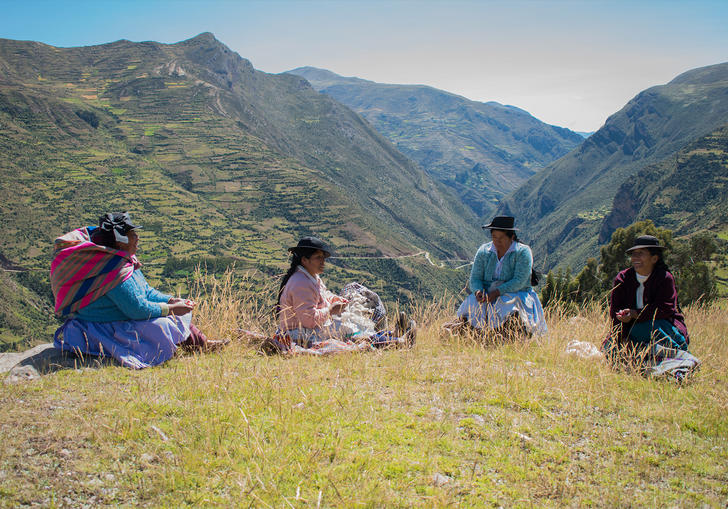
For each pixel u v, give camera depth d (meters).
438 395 4.35
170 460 3.00
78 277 5.00
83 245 4.93
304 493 2.71
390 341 6.21
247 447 3.17
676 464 3.29
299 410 3.79
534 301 7.03
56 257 5.00
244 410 3.76
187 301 5.65
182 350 5.54
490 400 4.25
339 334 6.22
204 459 3.02
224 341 5.90
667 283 5.87
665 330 5.82
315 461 3.02
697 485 3.04
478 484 2.91
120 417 3.50
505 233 7.04
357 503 2.59
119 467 2.92
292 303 6.07
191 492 2.70
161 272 141.88
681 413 4.16
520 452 3.34
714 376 5.50
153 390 4.13
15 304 124.31
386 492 2.73
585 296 18.34
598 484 3.00
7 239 182.50
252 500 2.59
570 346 6.42
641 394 4.69
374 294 7.54
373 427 3.62
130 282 5.14
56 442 3.14
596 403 4.33
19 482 2.71
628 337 6.05
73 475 2.81
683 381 5.12
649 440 3.65
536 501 2.77
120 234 5.11
